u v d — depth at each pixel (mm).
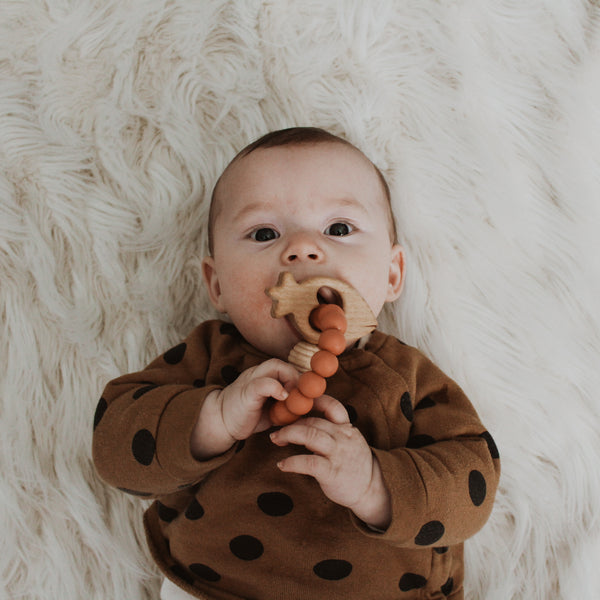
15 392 1229
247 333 1072
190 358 1134
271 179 1065
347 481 851
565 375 1299
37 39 1288
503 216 1317
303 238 1006
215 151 1328
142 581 1249
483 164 1327
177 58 1321
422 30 1342
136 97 1306
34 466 1222
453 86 1347
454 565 1138
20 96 1277
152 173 1302
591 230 1320
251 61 1338
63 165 1272
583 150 1332
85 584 1221
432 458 952
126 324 1285
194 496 1101
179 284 1319
